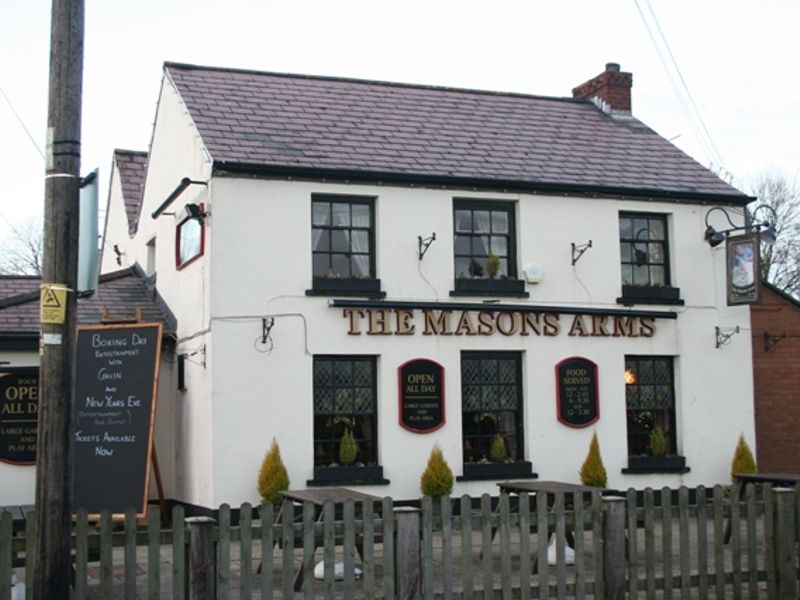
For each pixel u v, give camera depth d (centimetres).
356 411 1510
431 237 1552
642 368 1683
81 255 793
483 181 1577
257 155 1480
